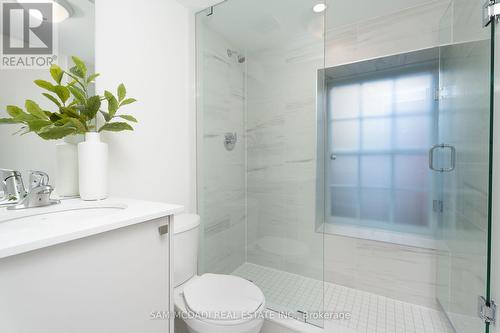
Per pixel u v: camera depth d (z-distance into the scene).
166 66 1.50
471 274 1.14
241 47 1.99
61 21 1.02
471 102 1.12
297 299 1.53
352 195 2.09
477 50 1.05
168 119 1.52
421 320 1.47
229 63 1.93
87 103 0.97
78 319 0.64
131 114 1.30
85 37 1.09
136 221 0.76
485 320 0.98
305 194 1.83
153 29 1.42
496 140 0.97
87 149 0.98
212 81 1.81
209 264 1.81
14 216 0.80
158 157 1.45
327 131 2.15
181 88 1.61
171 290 0.92
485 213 0.99
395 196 1.93
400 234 1.88
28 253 0.55
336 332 1.31
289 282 1.73
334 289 1.83
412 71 1.83
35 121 0.85
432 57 1.73
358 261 1.82
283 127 1.92
